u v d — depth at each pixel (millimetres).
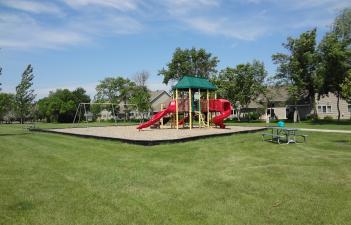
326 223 4762
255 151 11523
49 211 5445
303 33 39969
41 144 15531
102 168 8883
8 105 77250
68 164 9680
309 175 7598
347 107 47594
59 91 85750
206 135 15953
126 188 6781
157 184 7051
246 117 53562
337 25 36719
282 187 6621
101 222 4945
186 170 8375
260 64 47781
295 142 14109
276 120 49656
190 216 5133
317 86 37688
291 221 4863
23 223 4934
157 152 11508
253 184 6879
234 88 46875
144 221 4961
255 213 5203
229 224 4801
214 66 58406
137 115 71500
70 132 21734
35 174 8320
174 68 57438
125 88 67188
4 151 13156
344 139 15250
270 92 54875
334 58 34875
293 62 39875
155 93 73750
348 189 6426
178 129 24766
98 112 74000
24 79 65500
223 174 7840
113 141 15586
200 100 26703
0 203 5891
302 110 51750
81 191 6613
